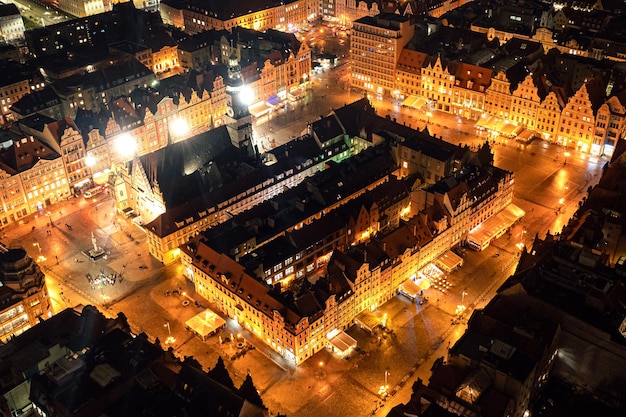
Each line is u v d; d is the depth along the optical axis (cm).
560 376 15050
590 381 14588
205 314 17300
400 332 16862
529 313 14838
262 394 15250
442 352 16238
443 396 13125
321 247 18725
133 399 13200
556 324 14200
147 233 19675
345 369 15862
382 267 17125
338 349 16125
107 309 17912
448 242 19375
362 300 17012
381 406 14888
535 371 13375
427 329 16950
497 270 18975
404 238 17938
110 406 13138
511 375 12825
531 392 13825
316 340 16062
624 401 14125
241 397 12656
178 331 17125
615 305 14212
